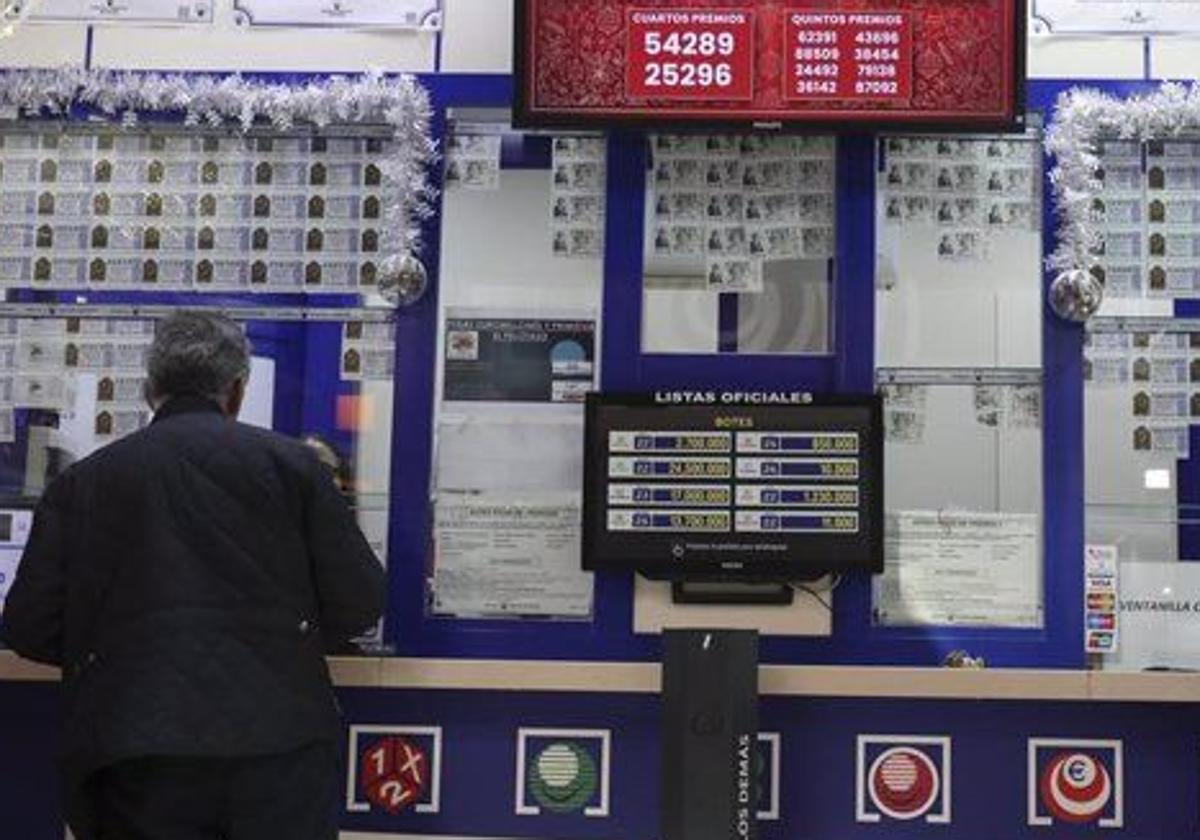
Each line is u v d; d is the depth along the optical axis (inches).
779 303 127.6
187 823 95.3
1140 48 129.3
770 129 125.0
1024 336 126.6
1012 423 126.0
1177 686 115.6
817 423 122.3
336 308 129.3
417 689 123.0
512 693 122.9
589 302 128.1
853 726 121.6
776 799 121.0
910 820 120.9
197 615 93.9
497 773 122.6
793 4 125.0
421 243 128.8
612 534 122.0
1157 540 125.1
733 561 121.3
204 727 92.1
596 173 129.1
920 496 125.6
